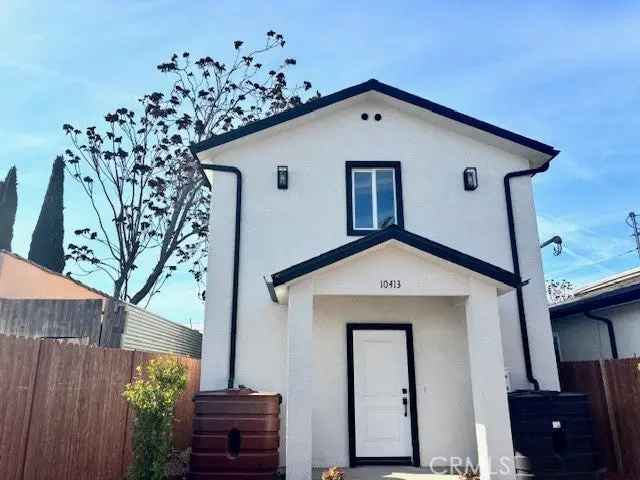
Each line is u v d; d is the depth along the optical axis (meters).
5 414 5.50
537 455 7.41
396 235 8.09
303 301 7.95
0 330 10.34
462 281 8.20
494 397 7.74
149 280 20.45
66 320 10.32
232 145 10.51
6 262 13.51
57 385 6.38
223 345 9.30
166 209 20.83
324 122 10.88
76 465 6.67
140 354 8.59
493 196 10.62
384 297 9.75
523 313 9.87
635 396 8.14
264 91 21.52
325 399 9.22
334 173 10.54
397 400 9.30
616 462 8.49
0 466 5.38
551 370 9.61
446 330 9.62
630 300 10.34
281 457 8.84
